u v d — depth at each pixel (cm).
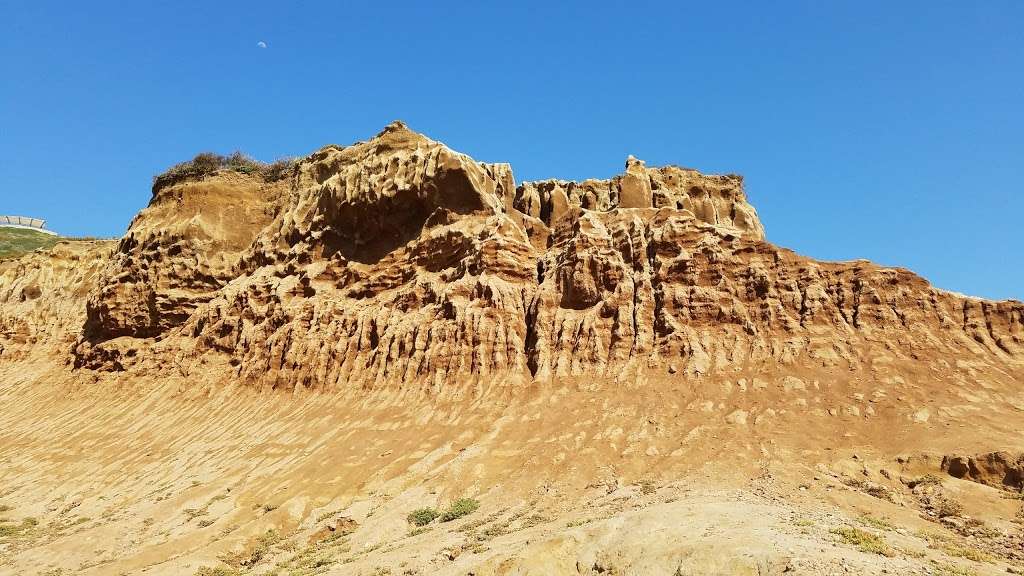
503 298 4269
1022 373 3094
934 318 3459
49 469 4706
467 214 5103
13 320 8069
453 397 3944
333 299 5241
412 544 2653
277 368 5019
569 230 4650
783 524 2077
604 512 2583
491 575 2153
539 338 4044
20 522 3862
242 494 3566
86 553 3234
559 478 3022
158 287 6353
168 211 7056
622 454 3102
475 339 4144
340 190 5706
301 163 6994
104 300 6556
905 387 3120
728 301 3850
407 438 3706
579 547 2212
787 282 3816
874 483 2591
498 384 3916
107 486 4238
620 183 4984
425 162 5281
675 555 1923
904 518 2302
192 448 4481
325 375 4716
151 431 4962
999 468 2442
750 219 6462
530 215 5456
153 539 3281
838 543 1897
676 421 3253
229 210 6912
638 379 3638
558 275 4319
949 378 3136
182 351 5778
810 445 2898
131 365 6044
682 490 2656
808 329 3581
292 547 2947
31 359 7550
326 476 3512
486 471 3216
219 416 4850
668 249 4178
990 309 3412
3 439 5575
